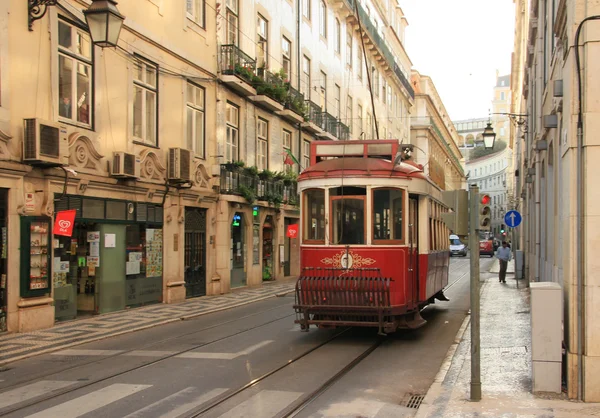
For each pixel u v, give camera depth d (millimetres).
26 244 11883
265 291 21219
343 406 6816
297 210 27422
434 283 13305
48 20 12586
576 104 6973
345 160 11383
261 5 24359
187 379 7992
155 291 16625
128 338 11500
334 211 11055
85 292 14109
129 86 15383
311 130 29359
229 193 20250
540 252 18922
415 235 11695
